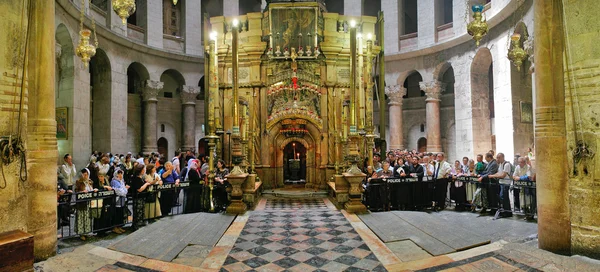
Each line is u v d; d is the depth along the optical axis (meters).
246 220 8.79
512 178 9.45
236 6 22.59
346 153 12.30
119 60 18.78
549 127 5.63
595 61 5.24
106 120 18.14
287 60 14.23
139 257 5.84
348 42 14.48
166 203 9.60
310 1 14.36
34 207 5.44
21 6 5.32
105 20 17.88
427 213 9.16
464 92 19.03
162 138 24.00
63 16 13.84
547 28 5.62
